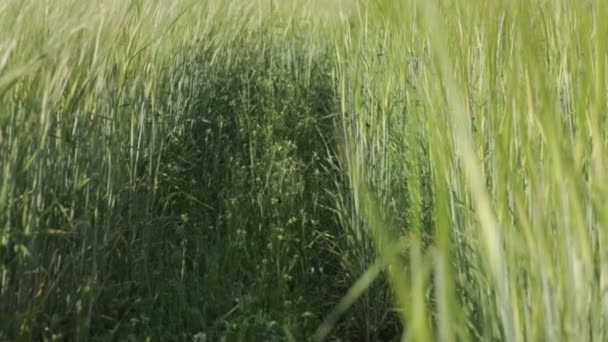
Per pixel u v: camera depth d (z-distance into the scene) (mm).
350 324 2799
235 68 5211
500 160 1555
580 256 1338
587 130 1713
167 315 2689
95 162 2762
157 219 3170
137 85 3340
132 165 3160
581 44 1972
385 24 3133
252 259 3244
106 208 2801
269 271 3119
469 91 2271
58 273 2484
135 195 3090
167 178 3510
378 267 1067
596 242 1551
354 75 3301
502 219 1503
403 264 2590
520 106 1581
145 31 3432
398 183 2947
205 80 4605
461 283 1955
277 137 4230
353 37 3387
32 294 2324
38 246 2387
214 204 3711
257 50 5609
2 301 2180
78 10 2873
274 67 5348
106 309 2623
